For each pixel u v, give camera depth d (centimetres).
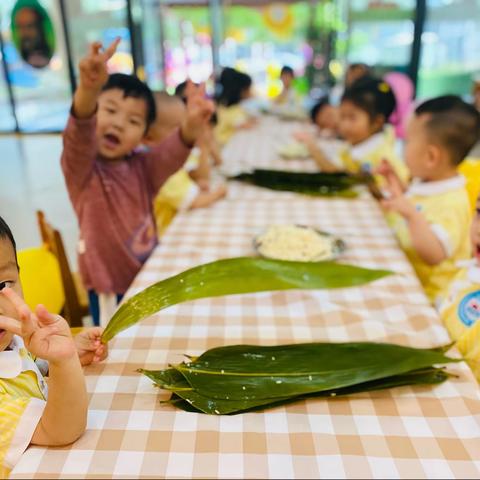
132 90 145
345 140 309
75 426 70
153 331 103
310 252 136
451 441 74
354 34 597
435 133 152
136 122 147
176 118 175
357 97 240
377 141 245
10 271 70
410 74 571
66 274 153
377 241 153
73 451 70
